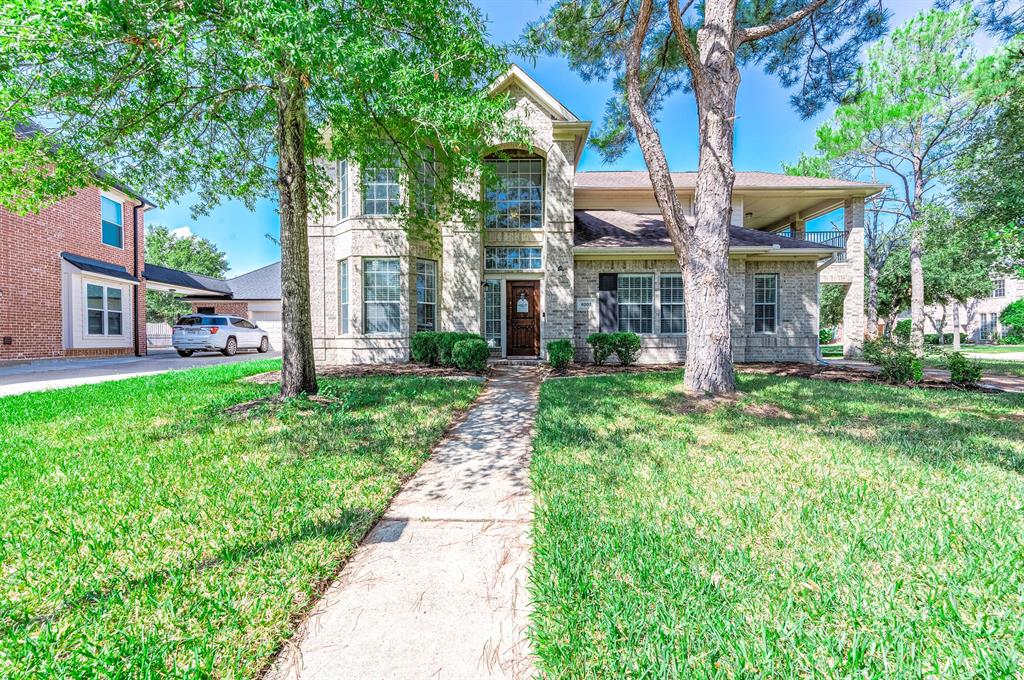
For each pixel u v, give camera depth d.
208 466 3.84
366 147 8.30
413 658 1.80
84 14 3.69
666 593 2.10
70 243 14.48
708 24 7.16
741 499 3.16
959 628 1.86
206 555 2.47
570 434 4.80
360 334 11.70
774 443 4.49
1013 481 3.43
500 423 5.64
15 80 4.83
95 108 5.87
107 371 11.19
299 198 6.54
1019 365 12.41
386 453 4.24
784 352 12.98
